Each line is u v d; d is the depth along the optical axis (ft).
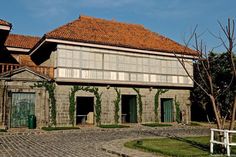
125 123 90.58
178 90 101.24
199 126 90.94
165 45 101.19
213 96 41.70
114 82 87.20
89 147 45.44
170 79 98.17
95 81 84.02
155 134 66.85
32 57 102.37
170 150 40.63
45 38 77.87
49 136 61.72
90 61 83.92
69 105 81.05
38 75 78.07
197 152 39.06
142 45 93.40
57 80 78.64
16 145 47.57
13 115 75.15
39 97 78.28
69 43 80.38
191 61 102.68
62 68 79.56
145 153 38.37
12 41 102.27
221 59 99.14
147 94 94.58
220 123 40.55
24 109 76.69
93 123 84.74
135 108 92.79
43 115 78.28
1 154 38.60
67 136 61.82
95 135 64.08
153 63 95.30
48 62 88.33
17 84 75.77
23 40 106.42
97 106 85.10
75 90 82.17
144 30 111.34
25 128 75.00
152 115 94.73
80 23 94.68
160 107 96.84
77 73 81.56
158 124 90.07
